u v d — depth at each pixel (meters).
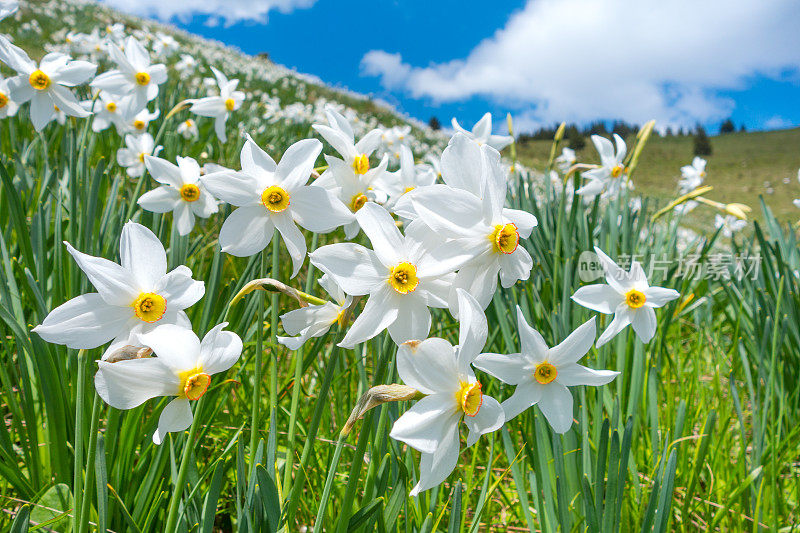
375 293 0.20
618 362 0.46
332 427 0.46
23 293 0.43
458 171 0.21
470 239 0.20
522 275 0.22
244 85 3.02
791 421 0.49
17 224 0.35
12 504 0.32
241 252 0.24
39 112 0.43
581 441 0.37
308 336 0.24
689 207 0.81
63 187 0.50
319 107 1.91
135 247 0.20
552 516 0.32
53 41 2.65
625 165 0.61
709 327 0.76
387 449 0.30
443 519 0.34
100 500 0.22
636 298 0.37
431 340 0.18
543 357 0.24
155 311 0.20
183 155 0.90
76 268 0.38
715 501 0.42
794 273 0.64
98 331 0.20
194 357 0.19
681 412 0.37
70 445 0.32
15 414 0.33
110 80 0.57
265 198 0.23
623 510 0.34
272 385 0.28
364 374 0.34
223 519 0.38
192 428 0.22
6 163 0.55
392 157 0.99
